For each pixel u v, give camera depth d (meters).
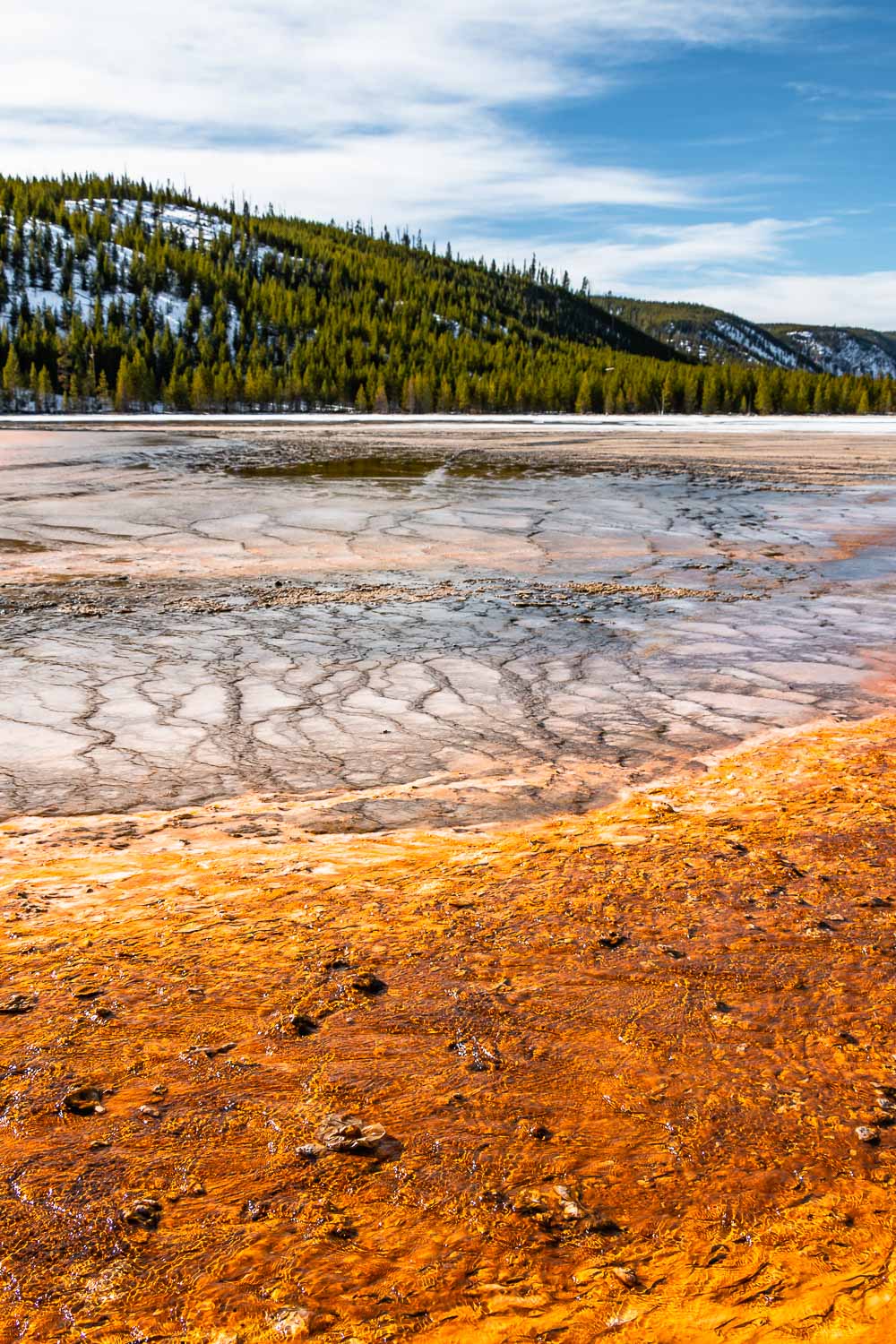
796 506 20.25
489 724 7.07
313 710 7.39
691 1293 1.91
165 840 4.99
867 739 6.51
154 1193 2.23
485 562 14.13
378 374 109.56
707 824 4.93
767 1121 2.46
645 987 3.22
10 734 6.76
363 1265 2.00
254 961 3.47
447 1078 2.70
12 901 4.14
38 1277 1.98
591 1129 2.45
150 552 14.59
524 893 4.08
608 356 155.88
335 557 14.34
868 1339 1.79
